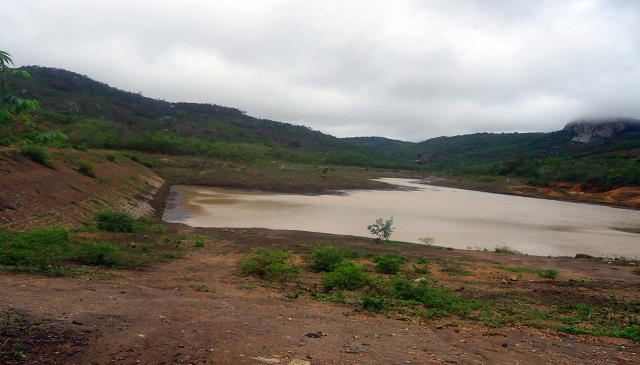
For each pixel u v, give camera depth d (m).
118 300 7.32
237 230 25.70
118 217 21.50
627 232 34.53
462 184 84.94
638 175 66.62
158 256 14.85
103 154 46.31
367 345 5.75
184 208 37.03
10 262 9.87
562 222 39.00
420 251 21.45
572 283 14.56
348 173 89.25
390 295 10.27
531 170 91.25
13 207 18.19
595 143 162.62
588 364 5.80
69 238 13.93
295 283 11.75
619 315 9.87
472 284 13.69
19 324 5.12
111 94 135.88
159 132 93.19
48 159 28.77
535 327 8.04
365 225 31.98
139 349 4.76
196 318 6.46
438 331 7.11
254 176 62.53
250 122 173.88
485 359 5.63
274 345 5.36
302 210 38.44
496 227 34.22
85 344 4.72
